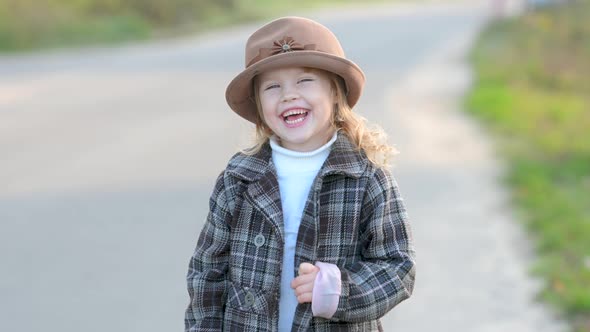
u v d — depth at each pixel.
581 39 22.11
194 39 31.59
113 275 6.32
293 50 2.89
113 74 20.22
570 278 5.94
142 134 12.27
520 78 17.69
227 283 2.98
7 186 9.17
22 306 5.76
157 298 5.87
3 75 20.25
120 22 31.66
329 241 2.86
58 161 10.46
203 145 11.28
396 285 2.82
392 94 16.09
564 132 11.76
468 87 16.94
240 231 2.92
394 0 59.91
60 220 7.78
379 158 3.02
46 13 29.94
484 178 9.22
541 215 7.47
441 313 5.53
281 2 50.34
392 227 2.89
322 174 2.88
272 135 3.07
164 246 6.98
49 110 14.89
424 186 8.89
